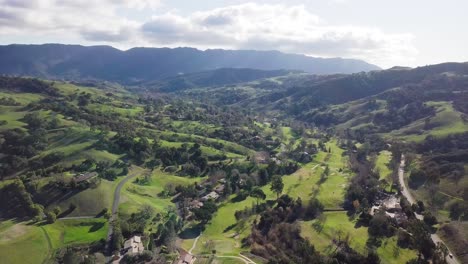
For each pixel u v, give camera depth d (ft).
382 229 501.56
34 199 573.33
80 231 501.15
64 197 572.10
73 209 549.13
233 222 568.00
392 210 571.28
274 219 545.85
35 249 450.71
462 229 497.46
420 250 444.96
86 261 408.26
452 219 549.95
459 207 570.87
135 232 491.72
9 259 427.33
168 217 557.33
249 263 431.02
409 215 541.75
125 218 531.91
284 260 416.87
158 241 481.46
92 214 542.57
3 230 490.90
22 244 455.63
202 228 548.31
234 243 495.00
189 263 430.20
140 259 429.38
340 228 514.68
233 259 440.86
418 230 463.01
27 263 426.92
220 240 501.15
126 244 458.91
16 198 571.28
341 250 458.91
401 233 487.20
